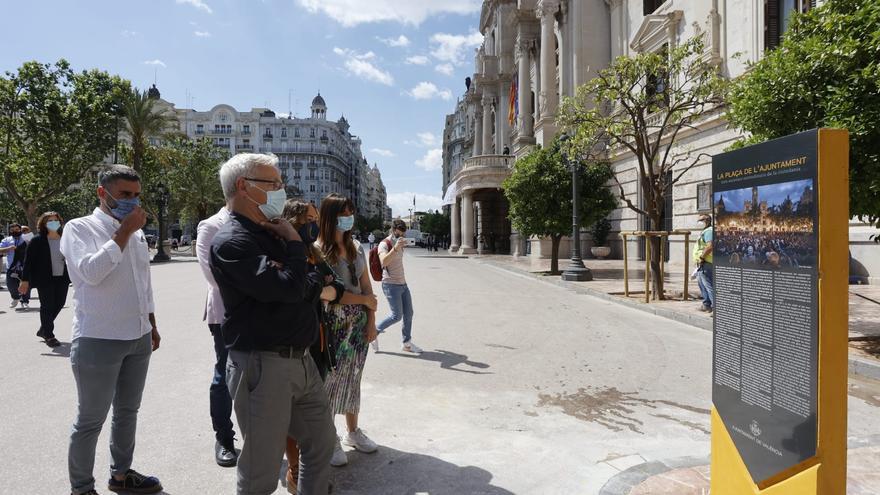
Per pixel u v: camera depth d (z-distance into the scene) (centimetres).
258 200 232
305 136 12019
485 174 3516
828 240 206
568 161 1688
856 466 345
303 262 229
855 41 574
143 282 322
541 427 437
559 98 2956
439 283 1694
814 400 209
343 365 366
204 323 897
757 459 246
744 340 259
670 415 468
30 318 1008
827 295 206
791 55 657
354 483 336
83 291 298
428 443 402
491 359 665
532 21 3534
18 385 539
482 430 429
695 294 1274
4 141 2862
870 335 746
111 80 3036
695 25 1855
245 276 216
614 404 496
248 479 231
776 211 233
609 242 2719
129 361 318
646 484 321
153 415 452
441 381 566
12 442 390
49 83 2859
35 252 720
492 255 3672
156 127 3253
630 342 771
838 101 590
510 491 326
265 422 230
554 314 1038
